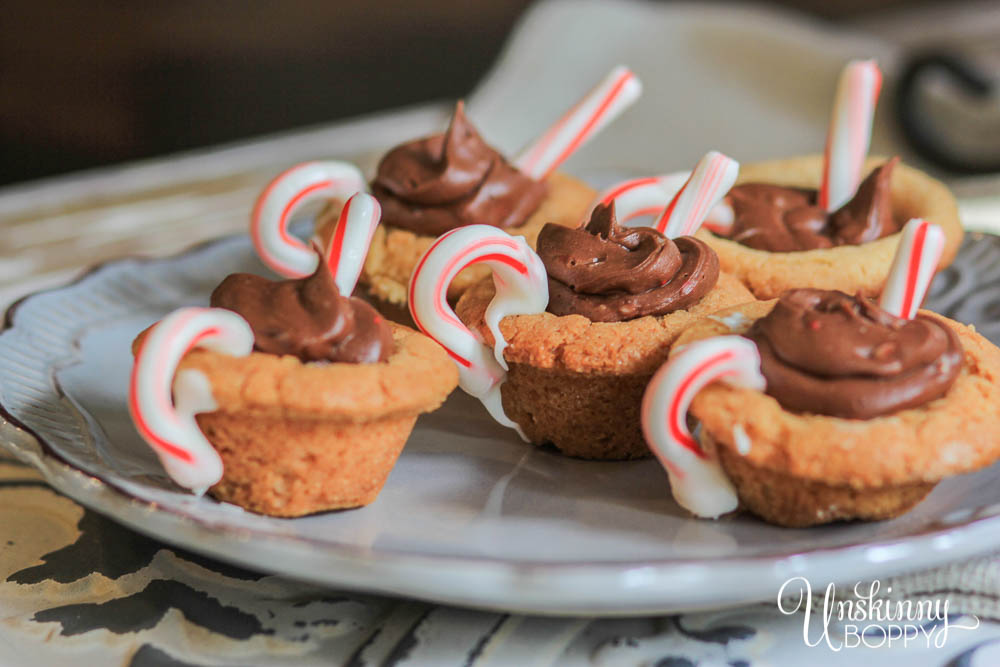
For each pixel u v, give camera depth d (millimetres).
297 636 321
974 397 335
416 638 321
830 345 329
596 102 430
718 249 406
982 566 340
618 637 322
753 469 334
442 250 361
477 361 370
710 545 332
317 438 337
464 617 327
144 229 555
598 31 792
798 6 1007
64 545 349
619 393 368
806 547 310
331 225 425
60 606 329
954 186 582
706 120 769
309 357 337
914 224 342
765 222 417
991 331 416
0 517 359
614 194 401
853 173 425
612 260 369
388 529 341
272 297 340
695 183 383
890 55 772
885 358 329
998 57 909
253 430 335
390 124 752
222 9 795
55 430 362
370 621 326
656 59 792
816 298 340
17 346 398
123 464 354
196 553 345
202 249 465
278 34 823
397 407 335
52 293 425
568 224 421
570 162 750
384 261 423
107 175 651
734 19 802
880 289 399
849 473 322
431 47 899
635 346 361
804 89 774
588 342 362
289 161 669
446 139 422
